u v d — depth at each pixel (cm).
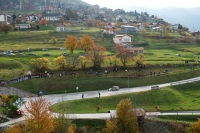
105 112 9494
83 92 11619
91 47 14800
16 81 11606
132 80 12706
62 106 9675
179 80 13350
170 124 8725
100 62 13662
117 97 10762
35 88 11519
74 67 13350
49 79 12119
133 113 7281
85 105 10106
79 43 16812
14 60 14150
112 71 13538
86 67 13638
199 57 17488
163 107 10344
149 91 11406
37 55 15712
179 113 9744
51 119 6450
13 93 10988
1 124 8250
